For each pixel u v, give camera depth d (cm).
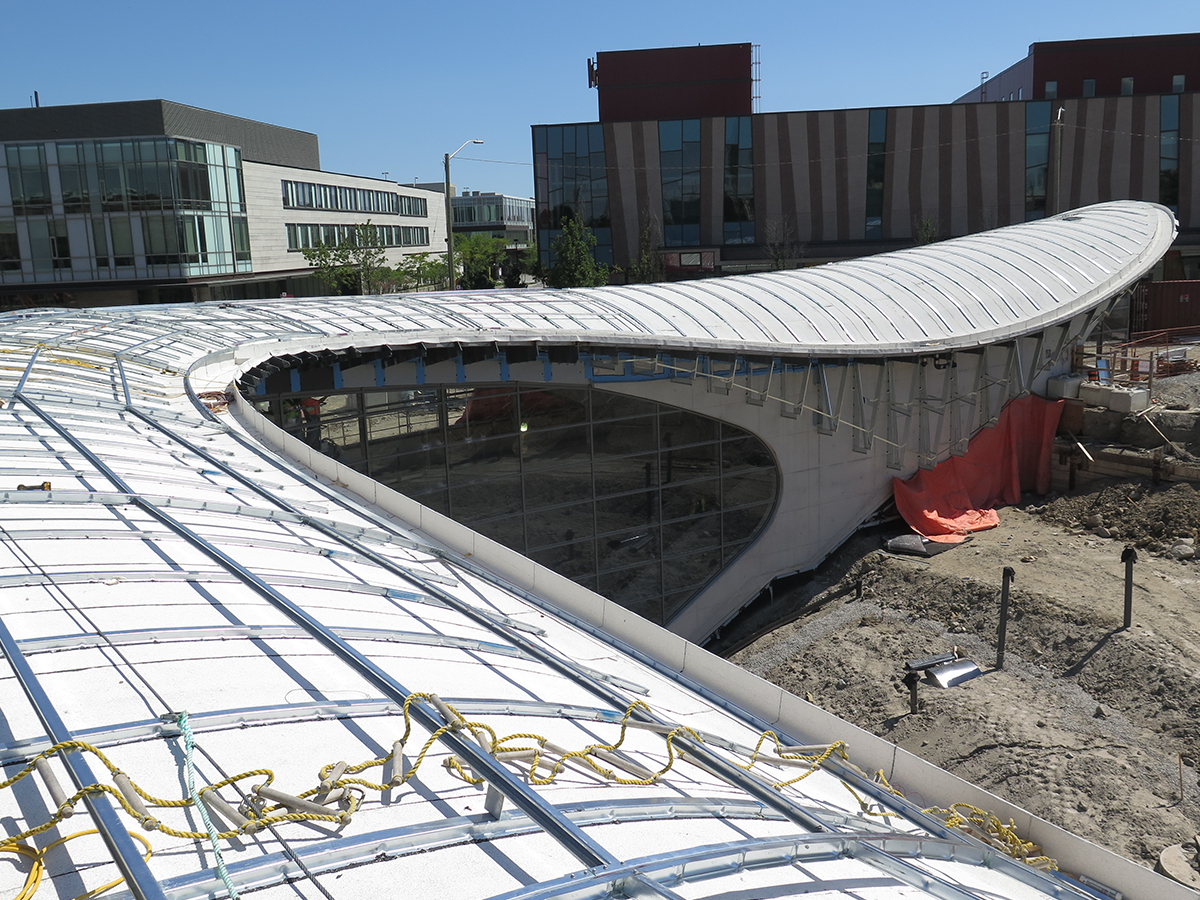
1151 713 2066
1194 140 7131
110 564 909
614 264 7488
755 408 2886
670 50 7881
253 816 547
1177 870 1592
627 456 2731
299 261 7912
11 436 1288
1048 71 8044
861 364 3034
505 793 594
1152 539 2970
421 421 2420
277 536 1122
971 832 969
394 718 711
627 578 2797
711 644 2952
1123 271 3653
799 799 840
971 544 3055
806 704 1021
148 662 727
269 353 2045
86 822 527
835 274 3369
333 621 882
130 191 5847
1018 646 2394
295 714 681
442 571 1197
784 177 7281
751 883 612
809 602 2920
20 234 5875
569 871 554
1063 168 7231
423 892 511
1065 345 3553
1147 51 7919
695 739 870
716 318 2795
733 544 2962
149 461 1315
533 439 2588
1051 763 1916
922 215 7344
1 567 852
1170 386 3700
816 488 3070
